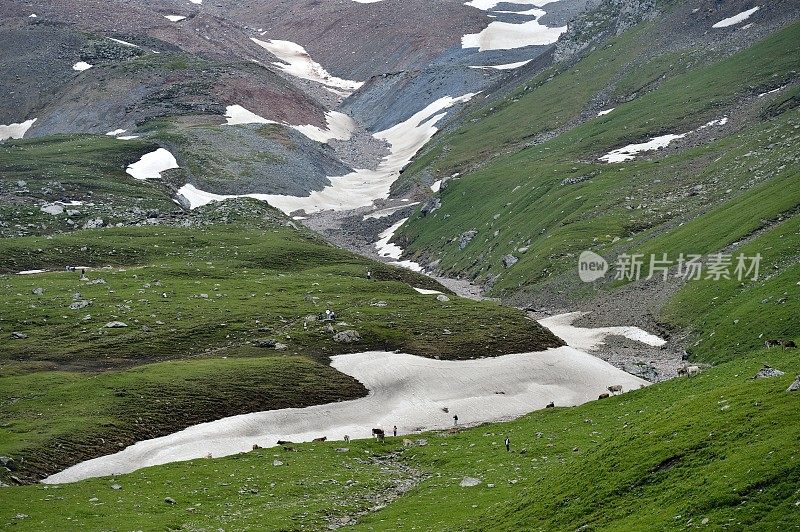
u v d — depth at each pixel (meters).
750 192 150.75
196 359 114.31
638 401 87.19
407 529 59.72
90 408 92.94
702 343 111.69
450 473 76.25
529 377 113.69
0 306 132.62
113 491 70.06
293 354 119.25
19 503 65.31
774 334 101.56
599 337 129.75
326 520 63.72
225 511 65.56
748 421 50.66
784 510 41.38
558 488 56.00
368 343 124.12
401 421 101.25
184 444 88.12
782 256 120.75
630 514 48.06
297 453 84.56
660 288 136.25
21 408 92.94
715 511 43.59
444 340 124.81
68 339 120.81
